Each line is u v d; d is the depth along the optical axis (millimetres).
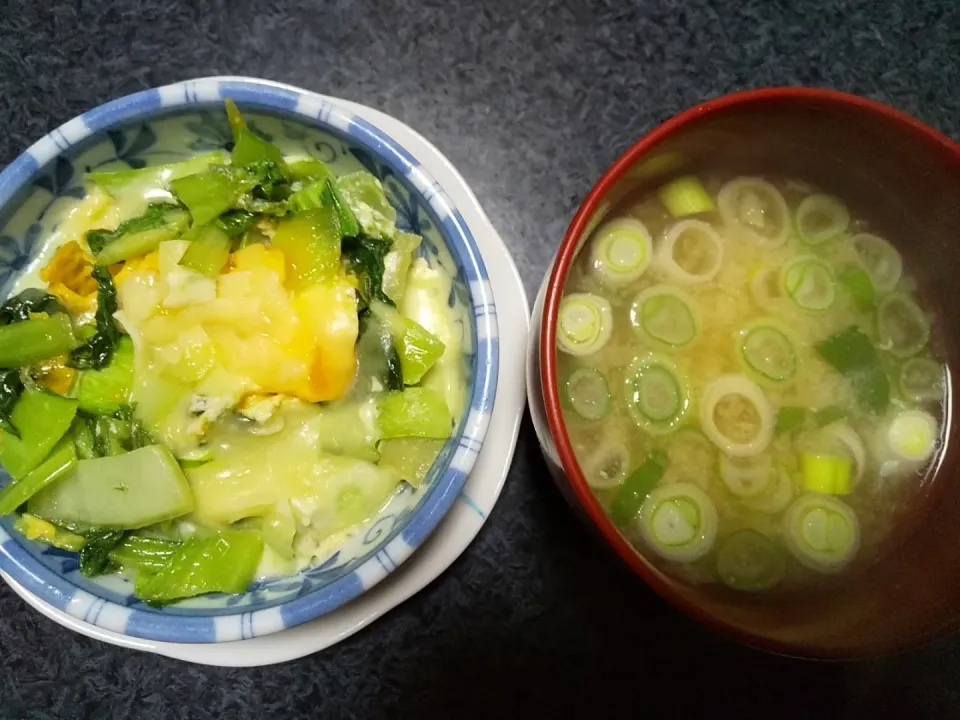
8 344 175
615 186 160
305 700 199
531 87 218
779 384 183
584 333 177
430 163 199
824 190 186
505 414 192
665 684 202
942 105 225
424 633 201
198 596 175
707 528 176
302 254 177
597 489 173
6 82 212
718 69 222
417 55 217
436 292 189
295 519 180
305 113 177
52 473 173
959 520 167
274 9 216
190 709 199
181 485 172
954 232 171
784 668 204
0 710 197
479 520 191
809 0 228
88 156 181
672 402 179
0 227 178
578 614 202
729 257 186
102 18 214
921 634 151
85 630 185
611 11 222
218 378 172
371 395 182
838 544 179
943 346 183
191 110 179
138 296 175
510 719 198
